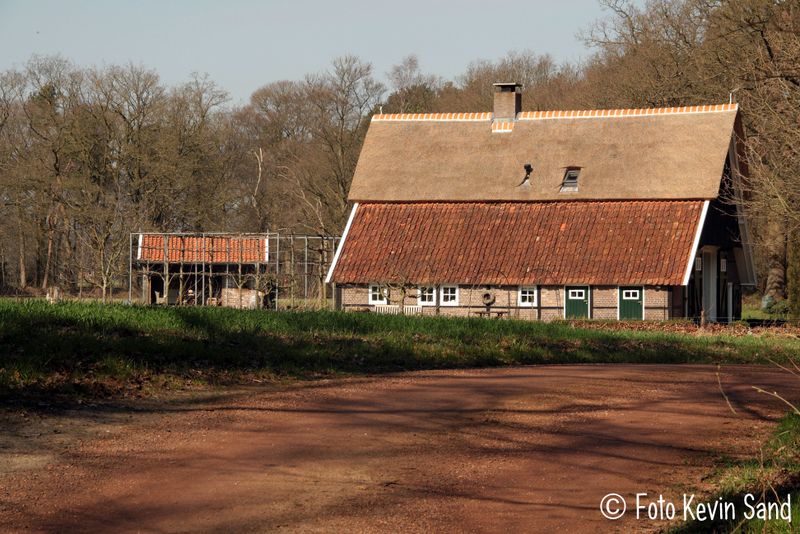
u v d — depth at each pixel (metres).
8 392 16.05
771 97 45.22
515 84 59.34
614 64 78.19
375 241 55.50
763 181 43.81
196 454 13.30
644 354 28.73
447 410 17.03
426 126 60.34
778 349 31.80
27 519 10.41
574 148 57.03
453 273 52.88
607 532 10.43
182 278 60.50
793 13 47.00
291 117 112.75
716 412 17.42
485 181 56.78
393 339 26.25
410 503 11.24
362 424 15.56
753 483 12.32
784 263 68.19
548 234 53.81
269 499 11.28
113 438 14.09
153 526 10.25
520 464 13.24
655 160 55.09
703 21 67.25
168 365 19.50
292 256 60.75
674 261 50.47
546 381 20.92
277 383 19.69
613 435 15.24
